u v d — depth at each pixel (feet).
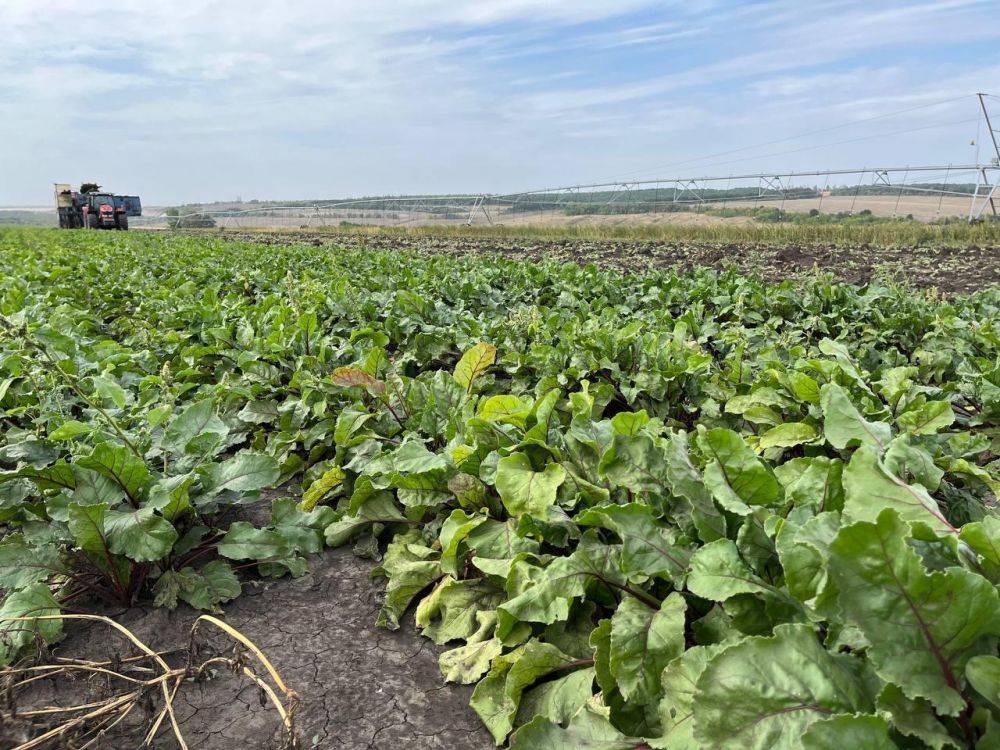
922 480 8.14
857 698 5.82
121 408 15.40
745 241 97.55
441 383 16.07
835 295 31.19
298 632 11.69
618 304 35.22
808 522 6.80
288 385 21.01
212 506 12.92
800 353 18.69
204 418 14.03
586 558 9.45
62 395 17.99
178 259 62.13
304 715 9.80
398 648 11.29
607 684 8.29
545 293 36.96
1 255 61.21
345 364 21.50
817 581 6.64
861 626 5.65
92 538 11.08
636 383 18.08
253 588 12.92
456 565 11.82
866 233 92.32
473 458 12.46
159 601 11.98
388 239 127.13
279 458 17.70
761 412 14.66
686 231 108.06
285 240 122.83
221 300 36.32
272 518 13.75
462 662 10.39
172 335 26.25
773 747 5.61
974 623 5.54
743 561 7.97
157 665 10.25
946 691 5.53
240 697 10.17
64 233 127.13
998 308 27.32
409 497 13.15
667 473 9.62
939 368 19.17
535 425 12.26
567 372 18.38
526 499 10.88
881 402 13.51
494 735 9.04
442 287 36.09
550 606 8.95
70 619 11.76
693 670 7.29
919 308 28.22
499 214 200.44
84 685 10.30
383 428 16.39
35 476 11.85
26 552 11.52
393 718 9.75
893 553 5.58
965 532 6.44
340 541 14.06
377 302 31.55
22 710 9.65
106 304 37.01
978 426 15.66
